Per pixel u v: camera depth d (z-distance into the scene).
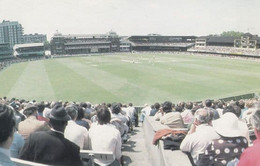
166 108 13.62
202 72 95.25
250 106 20.52
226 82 75.38
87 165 7.08
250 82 75.12
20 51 198.12
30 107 11.22
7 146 3.84
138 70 103.50
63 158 5.80
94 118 15.16
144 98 59.19
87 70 107.12
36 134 5.89
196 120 8.17
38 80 85.38
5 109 3.86
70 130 8.52
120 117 14.71
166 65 120.19
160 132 8.98
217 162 6.36
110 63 133.12
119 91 66.31
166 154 7.46
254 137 10.70
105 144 8.18
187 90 65.88
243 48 181.88
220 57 165.00
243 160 4.06
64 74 97.44
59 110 5.98
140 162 13.12
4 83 81.19
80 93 65.19
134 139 18.83
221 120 6.75
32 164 4.25
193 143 6.98
